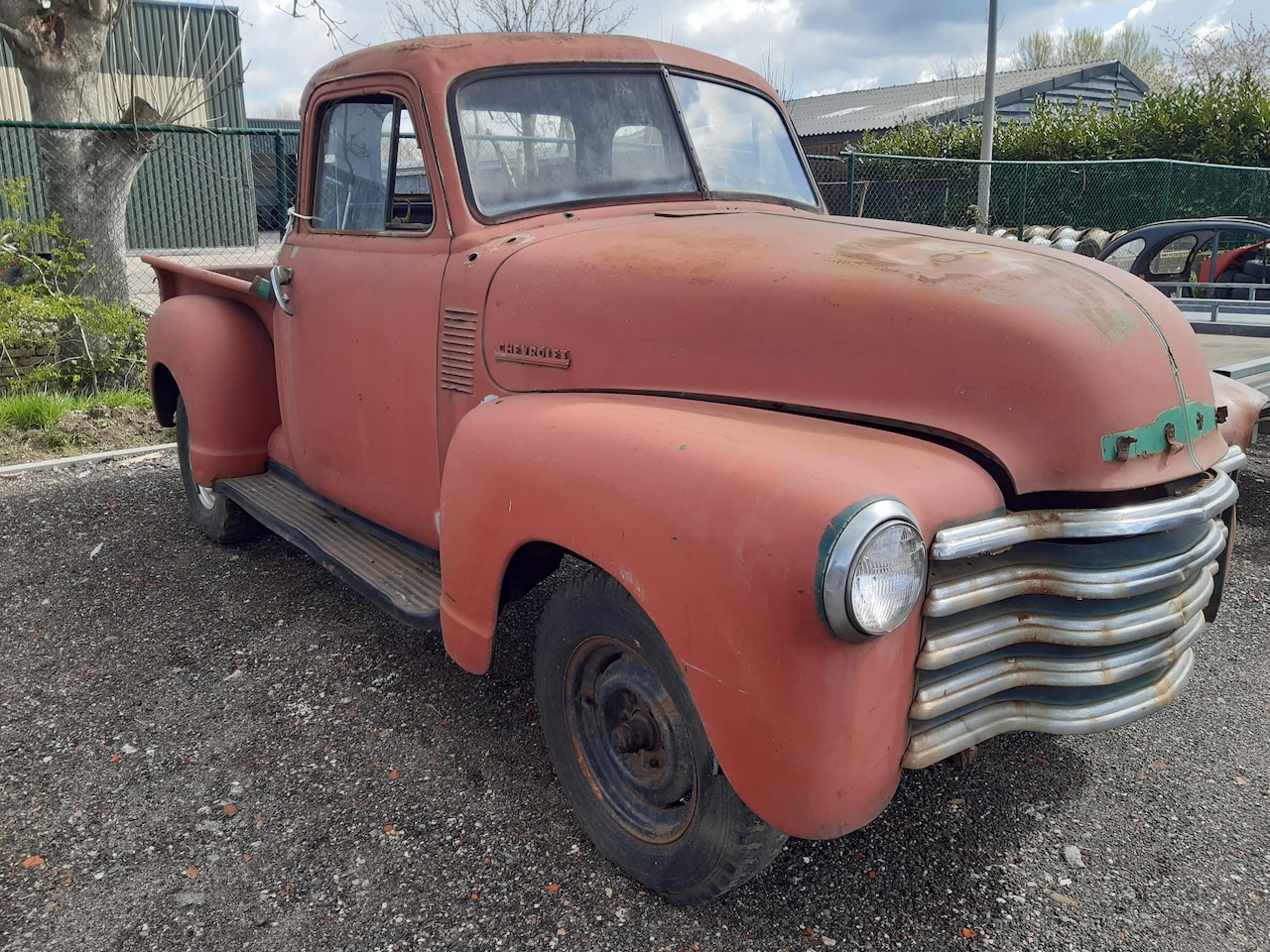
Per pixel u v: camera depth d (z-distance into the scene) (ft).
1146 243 27.99
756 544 5.54
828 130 76.18
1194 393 6.99
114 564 14.12
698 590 5.87
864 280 6.93
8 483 18.21
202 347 13.34
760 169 11.07
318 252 11.22
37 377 23.32
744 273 7.47
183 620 12.23
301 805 8.47
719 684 5.85
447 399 9.41
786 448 6.05
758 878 7.52
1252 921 7.04
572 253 8.54
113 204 24.61
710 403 7.38
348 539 11.03
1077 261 7.41
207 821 8.26
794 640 5.43
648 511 6.21
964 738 6.19
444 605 8.28
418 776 8.87
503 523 7.41
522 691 10.40
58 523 15.94
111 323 24.06
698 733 6.49
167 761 9.16
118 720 9.88
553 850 7.86
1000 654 6.35
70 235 24.23
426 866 7.68
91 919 7.12
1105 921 7.06
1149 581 6.32
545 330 8.45
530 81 9.75
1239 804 8.43
